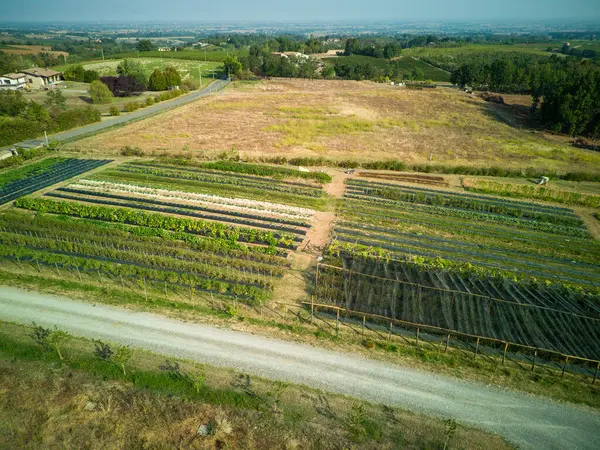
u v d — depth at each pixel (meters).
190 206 43.78
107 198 44.84
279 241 36.91
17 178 49.34
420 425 20.39
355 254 33.72
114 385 21.83
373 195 49.66
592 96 78.31
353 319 27.78
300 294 30.16
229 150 63.34
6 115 74.94
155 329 25.94
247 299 29.27
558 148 72.06
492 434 20.09
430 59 198.00
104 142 65.06
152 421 19.98
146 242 35.41
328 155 63.94
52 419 19.92
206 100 100.38
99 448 18.77
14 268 31.41
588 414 21.47
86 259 32.38
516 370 24.16
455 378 23.39
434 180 55.25
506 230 42.44
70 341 24.58
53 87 108.25
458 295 27.94
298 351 24.77
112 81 103.69
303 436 19.55
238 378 22.59
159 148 63.25
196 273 31.84
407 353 25.06
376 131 78.75
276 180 52.53
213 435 19.39
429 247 38.19
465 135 78.69
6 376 21.98
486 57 196.88
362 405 21.31
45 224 37.12
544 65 129.25
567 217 45.41
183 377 22.47
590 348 24.58
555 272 35.12
